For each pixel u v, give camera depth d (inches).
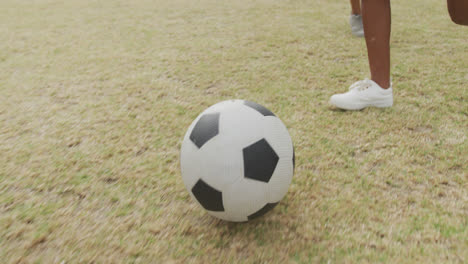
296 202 67.1
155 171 79.0
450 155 80.4
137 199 69.9
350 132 92.7
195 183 55.2
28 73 144.3
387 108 104.7
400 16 223.3
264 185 54.2
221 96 117.0
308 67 141.3
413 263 52.3
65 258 56.2
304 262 53.5
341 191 70.2
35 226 63.6
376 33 97.7
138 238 59.5
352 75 131.6
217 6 276.8
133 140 92.3
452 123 94.7
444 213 63.3
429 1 269.6
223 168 52.4
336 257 54.2
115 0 321.4
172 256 55.4
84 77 138.4
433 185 71.3
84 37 196.9
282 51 162.1
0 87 130.5
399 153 82.5
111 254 56.4
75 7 292.0
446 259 53.1
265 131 55.2
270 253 55.2
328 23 211.8
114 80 134.4
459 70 130.9
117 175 78.1
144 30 208.8
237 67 143.6
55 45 182.5
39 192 73.4
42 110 111.2
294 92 118.4
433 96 110.9
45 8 290.2
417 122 96.1
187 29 207.9
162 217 64.7
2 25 229.8
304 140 89.6
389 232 59.0
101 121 103.0
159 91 122.8
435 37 175.3
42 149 89.2
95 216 65.7
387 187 71.3
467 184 70.8
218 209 55.6
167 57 159.2
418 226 60.1
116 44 181.9
